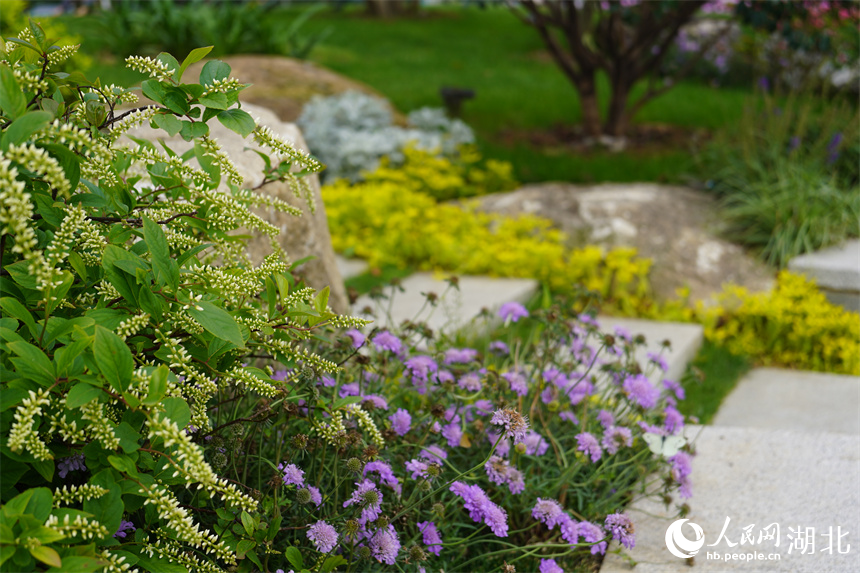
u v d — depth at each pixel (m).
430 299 3.14
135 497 1.58
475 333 4.08
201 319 1.50
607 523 2.23
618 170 7.74
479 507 2.07
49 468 1.43
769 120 6.28
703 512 2.60
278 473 1.90
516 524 2.45
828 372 4.62
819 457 2.92
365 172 7.00
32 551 1.22
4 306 1.40
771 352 4.85
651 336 4.60
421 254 5.75
